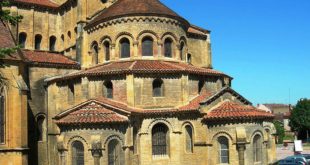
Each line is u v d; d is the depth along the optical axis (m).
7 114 46.88
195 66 60.88
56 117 46.47
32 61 55.28
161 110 48.25
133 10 54.28
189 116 48.69
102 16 56.50
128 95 48.22
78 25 59.94
